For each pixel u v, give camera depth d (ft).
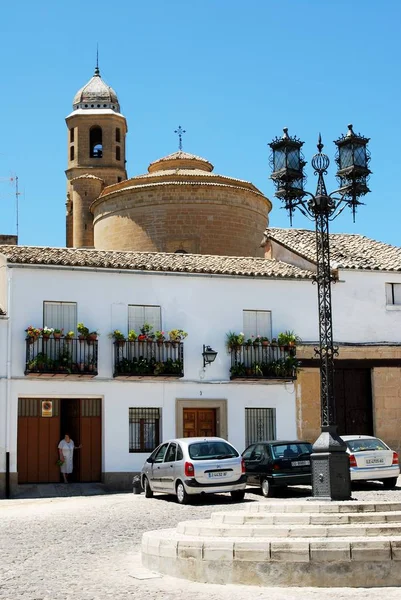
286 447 78.43
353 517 40.34
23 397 92.94
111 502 76.59
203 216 129.59
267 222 139.64
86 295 96.58
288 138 53.47
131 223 131.44
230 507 69.46
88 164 221.05
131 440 96.63
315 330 105.60
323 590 35.19
